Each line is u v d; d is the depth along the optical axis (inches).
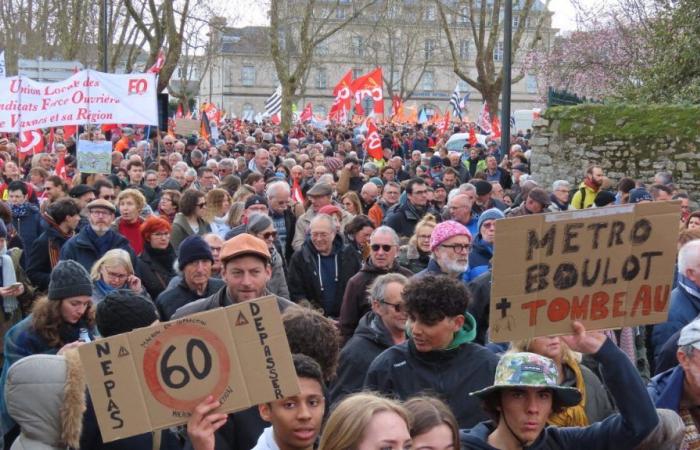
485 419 237.0
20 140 844.6
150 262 417.7
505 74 954.1
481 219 392.8
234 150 1158.3
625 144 943.0
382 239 351.3
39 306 260.2
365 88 1439.5
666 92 1112.2
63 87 792.9
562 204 613.0
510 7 947.3
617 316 199.3
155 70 1552.7
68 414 209.0
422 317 237.6
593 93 1658.5
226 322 182.4
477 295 322.3
